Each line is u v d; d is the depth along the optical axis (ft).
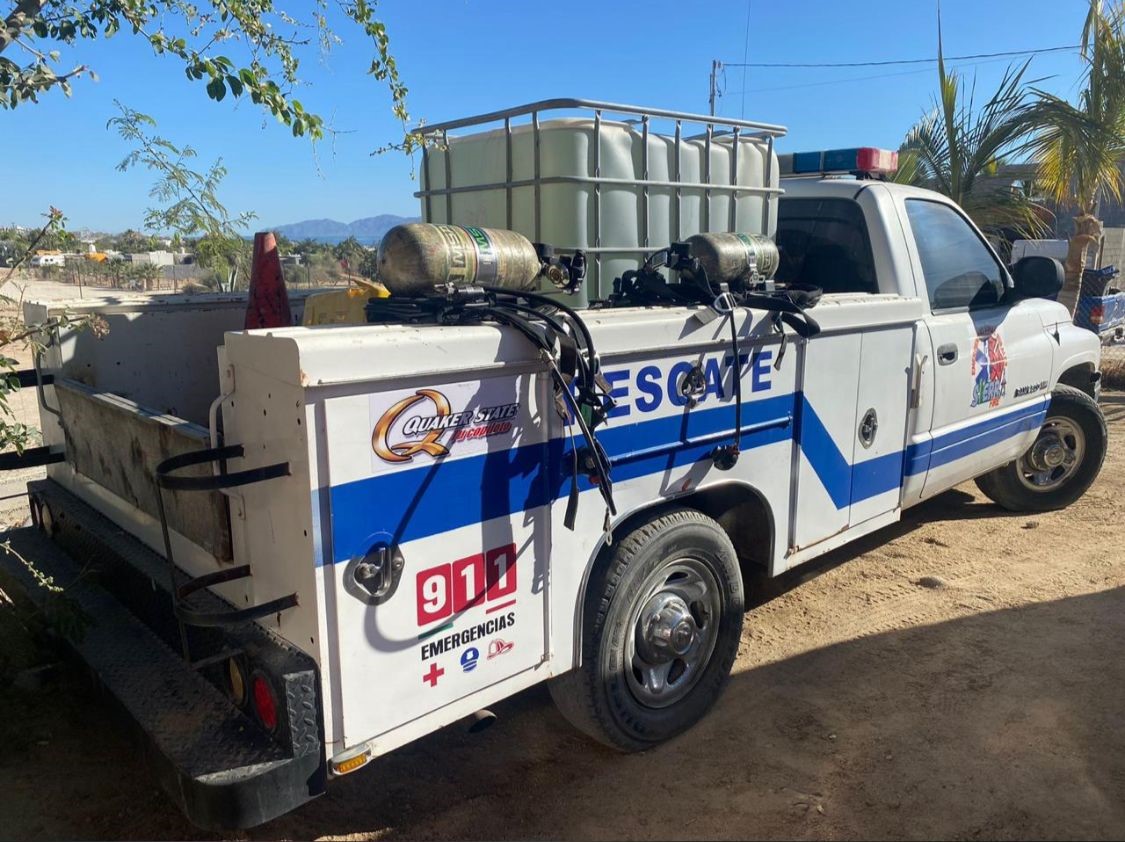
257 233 11.78
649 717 10.34
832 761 10.30
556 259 10.25
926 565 16.44
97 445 10.73
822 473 12.17
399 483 7.45
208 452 7.70
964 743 10.61
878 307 12.68
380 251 8.78
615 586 9.46
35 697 11.25
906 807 9.45
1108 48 31.12
